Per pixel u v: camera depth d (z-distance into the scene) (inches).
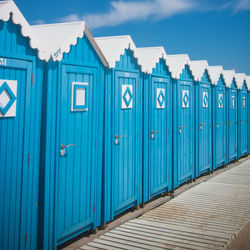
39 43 165.8
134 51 251.8
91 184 209.8
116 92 233.5
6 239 154.2
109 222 236.1
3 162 151.2
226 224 233.3
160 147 298.5
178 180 331.6
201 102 387.2
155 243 198.8
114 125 232.2
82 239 205.5
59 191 182.7
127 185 250.4
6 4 149.5
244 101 546.3
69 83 187.8
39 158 171.8
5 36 150.6
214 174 418.9
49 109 172.7
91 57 206.1
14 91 154.9
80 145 198.7
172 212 261.1
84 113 201.3
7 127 152.8
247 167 470.6
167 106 310.2
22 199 161.5
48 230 175.8
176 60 340.8
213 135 422.9
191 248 191.9
